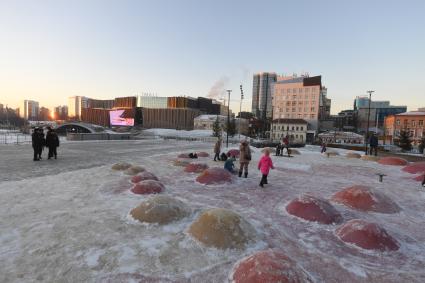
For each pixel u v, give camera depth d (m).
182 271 4.26
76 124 62.25
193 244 5.16
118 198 7.98
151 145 31.27
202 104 147.00
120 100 146.25
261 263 4.11
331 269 4.48
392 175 13.69
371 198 7.89
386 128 81.12
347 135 75.62
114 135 43.12
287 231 6.00
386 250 5.16
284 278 3.84
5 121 134.88
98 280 3.94
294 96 93.50
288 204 7.52
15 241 5.09
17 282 3.83
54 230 5.61
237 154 20.02
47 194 8.25
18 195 8.06
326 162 18.44
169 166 14.38
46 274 4.05
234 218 5.60
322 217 6.59
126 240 5.24
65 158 16.42
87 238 5.27
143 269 4.27
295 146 38.44
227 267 4.45
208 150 25.27
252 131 88.12
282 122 84.56
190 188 9.56
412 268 4.62
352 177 12.87
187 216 6.58
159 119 135.62
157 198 6.63
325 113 127.81
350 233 5.60
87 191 8.71
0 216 6.34
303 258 4.83
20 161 14.62
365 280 4.20
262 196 8.80
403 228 6.49
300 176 12.67
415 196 9.45
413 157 22.27
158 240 5.29
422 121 66.75
